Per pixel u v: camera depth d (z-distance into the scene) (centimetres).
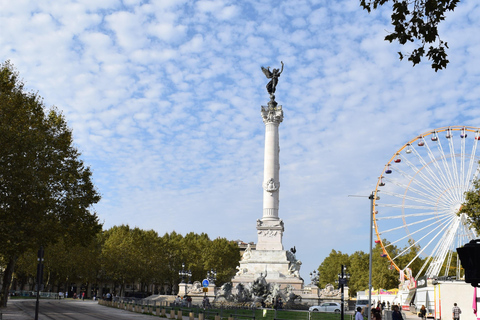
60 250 10875
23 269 11350
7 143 4834
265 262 9456
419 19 1931
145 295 13412
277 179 9944
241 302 7788
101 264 12938
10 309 6200
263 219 9762
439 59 1938
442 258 8744
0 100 4997
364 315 5406
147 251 13788
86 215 7050
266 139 10081
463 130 8881
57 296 12338
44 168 5744
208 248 16225
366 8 1970
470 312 6016
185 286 9781
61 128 6856
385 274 14650
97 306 8625
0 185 4853
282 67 10662
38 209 5219
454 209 8675
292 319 5188
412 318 6819
